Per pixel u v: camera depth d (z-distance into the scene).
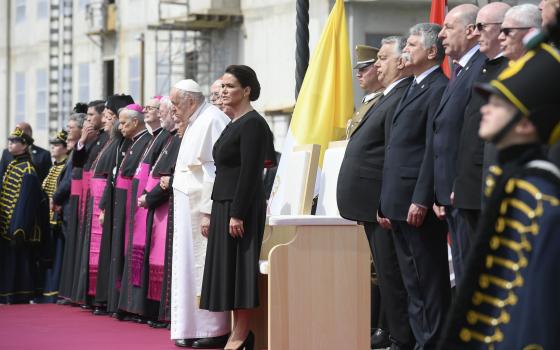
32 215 26.64
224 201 15.73
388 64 14.55
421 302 13.55
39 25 69.25
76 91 66.25
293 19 48.38
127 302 20.97
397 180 13.62
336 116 19.17
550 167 7.73
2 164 27.64
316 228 14.74
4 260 26.75
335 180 16.11
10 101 73.06
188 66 55.19
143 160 21.05
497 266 7.79
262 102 50.84
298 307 14.66
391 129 13.88
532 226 7.66
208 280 15.83
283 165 17.52
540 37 7.96
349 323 14.84
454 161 12.76
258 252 15.54
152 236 20.25
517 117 7.78
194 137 17.56
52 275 27.05
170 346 17.91
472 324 7.85
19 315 22.94
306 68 21.44
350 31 45.53
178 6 55.84
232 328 17.62
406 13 46.16
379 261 14.22
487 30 12.28
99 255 22.64
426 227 13.41
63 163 28.05
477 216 12.05
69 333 19.72
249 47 51.72
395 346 14.23
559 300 7.61
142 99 57.94
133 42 59.97
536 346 7.61
